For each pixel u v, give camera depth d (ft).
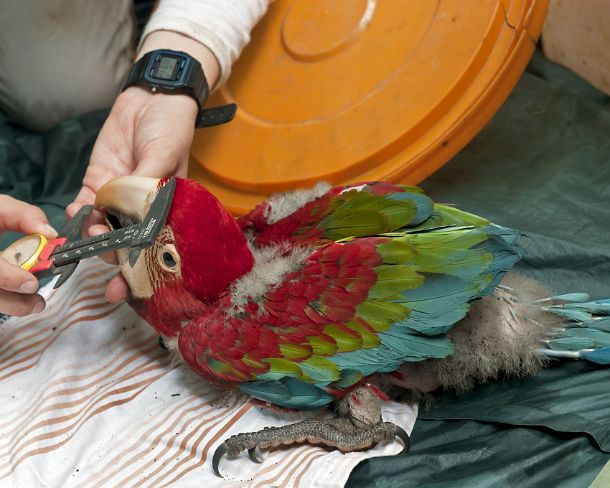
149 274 3.05
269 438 3.04
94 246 2.95
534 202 3.73
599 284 3.42
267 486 2.94
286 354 2.96
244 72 3.93
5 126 4.27
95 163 3.51
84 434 3.08
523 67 3.58
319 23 3.84
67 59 4.10
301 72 3.81
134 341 3.34
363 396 3.05
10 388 3.22
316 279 2.94
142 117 3.49
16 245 3.05
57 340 3.29
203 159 3.85
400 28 3.70
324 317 2.93
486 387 3.19
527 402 3.07
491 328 3.10
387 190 3.11
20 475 2.98
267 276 2.97
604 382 3.07
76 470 3.02
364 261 2.92
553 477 2.89
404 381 3.16
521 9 3.53
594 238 3.55
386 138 3.59
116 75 4.20
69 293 3.40
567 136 3.96
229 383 3.06
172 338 3.18
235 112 3.79
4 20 4.05
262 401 3.13
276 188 3.71
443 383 3.17
